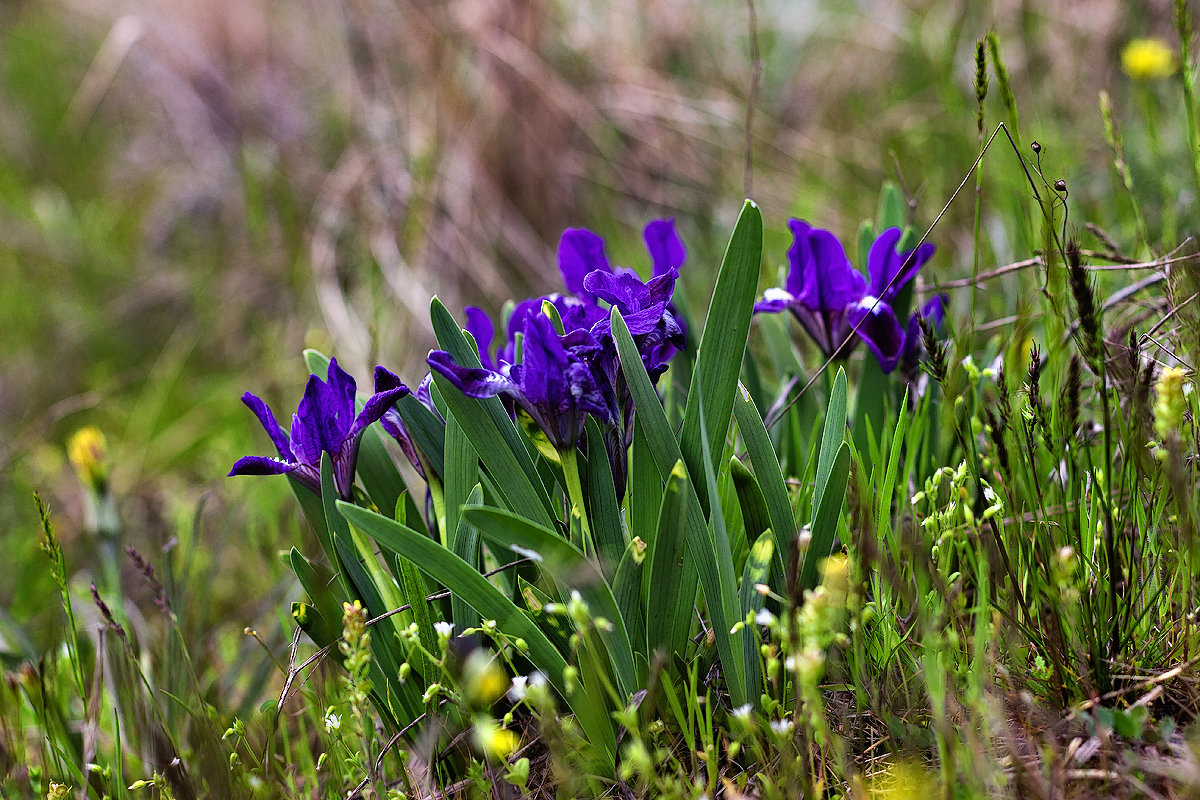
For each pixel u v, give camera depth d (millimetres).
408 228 1545
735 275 825
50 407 1591
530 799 836
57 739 904
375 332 1026
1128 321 932
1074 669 814
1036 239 955
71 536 1224
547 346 804
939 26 1591
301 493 847
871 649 829
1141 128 1203
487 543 854
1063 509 838
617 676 817
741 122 1590
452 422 832
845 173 1496
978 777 780
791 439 912
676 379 919
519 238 1573
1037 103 1340
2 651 962
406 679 844
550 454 817
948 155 1312
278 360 1516
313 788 848
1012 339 868
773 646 804
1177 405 783
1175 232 1003
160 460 1428
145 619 1054
